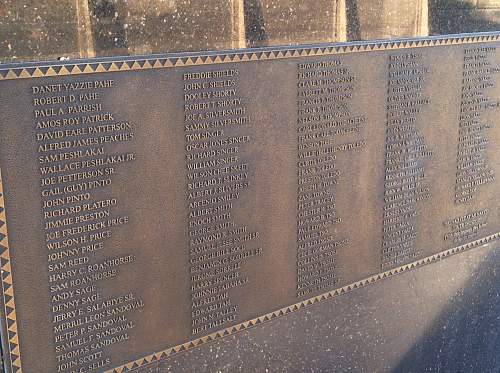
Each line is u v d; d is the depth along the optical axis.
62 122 0.64
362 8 0.90
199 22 0.74
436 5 0.99
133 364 0.75
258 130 0.80
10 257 0.64
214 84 0.75
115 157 0.68
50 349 0.68
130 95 0.68
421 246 1.06
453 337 1.19
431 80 1.00
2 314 0.64
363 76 0.90
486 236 1.17
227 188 0.79
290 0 0.82
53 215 0.65
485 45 1.06
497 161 1.15
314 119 0.86
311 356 0.95
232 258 0.81
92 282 0.69
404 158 0.99
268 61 0.79
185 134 0.73
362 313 1.01
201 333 0.80
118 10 0.68
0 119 0.61
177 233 0.75
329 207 0.91
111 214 0.69
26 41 0.63
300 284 0.90
